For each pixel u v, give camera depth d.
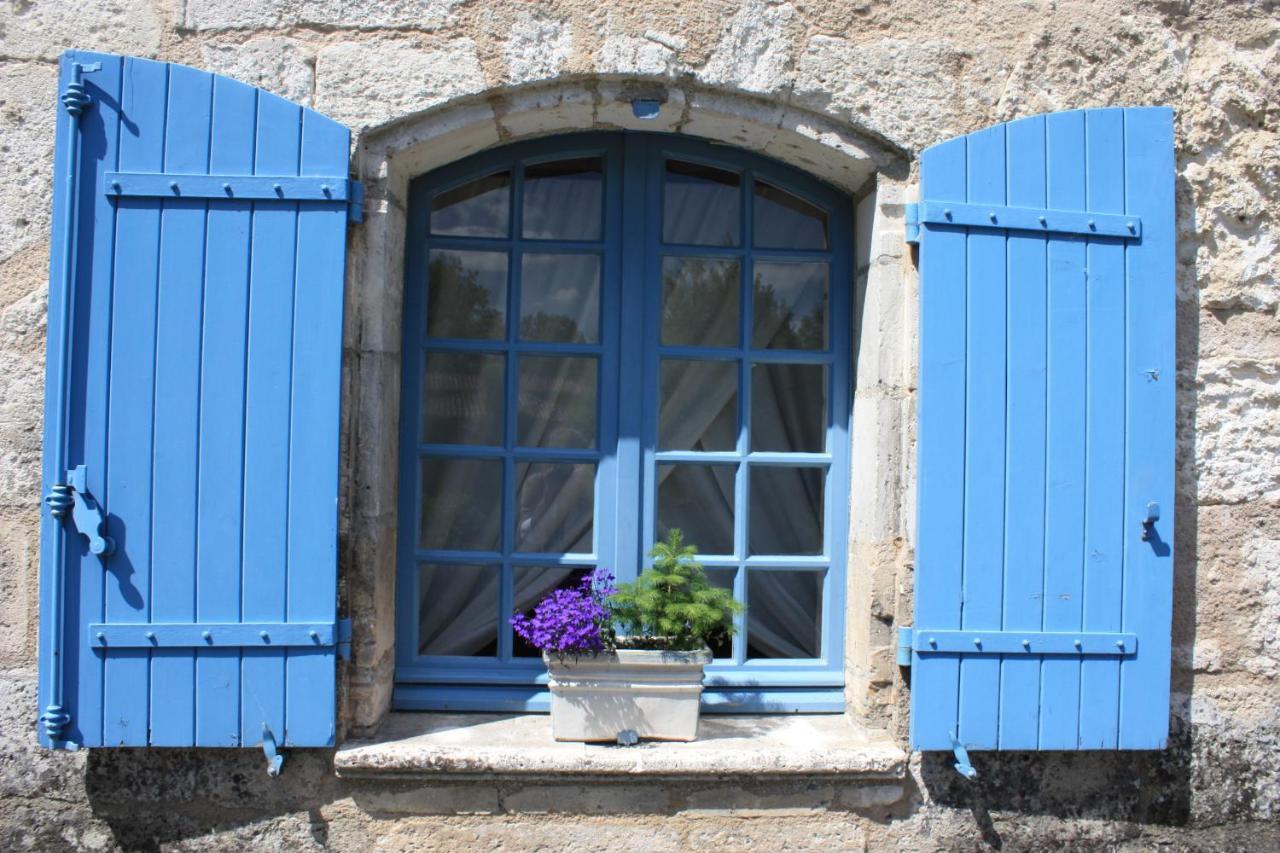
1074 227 2.61
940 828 2.67
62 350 2.41
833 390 2.93
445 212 2.92
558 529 2.94
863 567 2.75
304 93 2.55
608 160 2.91
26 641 2.55
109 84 2.45
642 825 2.62
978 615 2.58
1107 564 2.62
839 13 2.65
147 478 2.45
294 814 2.57
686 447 2.94
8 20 2.55
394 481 2.75
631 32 2.59
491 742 2.61
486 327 2.93
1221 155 2.78
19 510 2.55
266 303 2.48
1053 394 2.61
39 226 2.56
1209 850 2.74
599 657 2.59
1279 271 2.78
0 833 2.54
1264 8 2.78
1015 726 2.59
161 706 2.46
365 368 2.60
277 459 2.48
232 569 2.47
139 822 2.55
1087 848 2.70
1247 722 2.76
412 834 2.59
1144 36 2.74
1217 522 2.76
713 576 2.94
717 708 2.85
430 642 2.91
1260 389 2.77
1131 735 2.62
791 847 2.65
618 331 2.89
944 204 2.58
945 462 2.58
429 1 2.57
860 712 2.74
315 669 2.49
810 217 2.98
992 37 2.69
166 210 2.46
